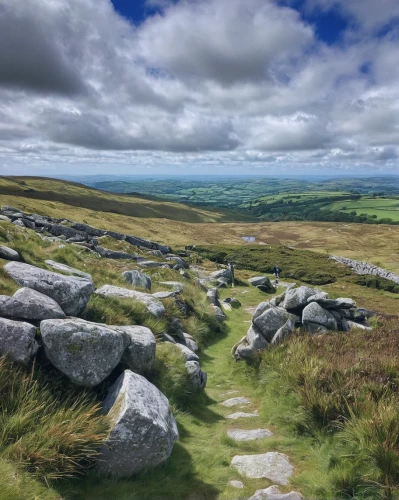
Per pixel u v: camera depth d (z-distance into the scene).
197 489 6.21
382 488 5.86
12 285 9.95
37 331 8.09
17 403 6.59
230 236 146.25
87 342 7.77
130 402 6.75
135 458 6.38
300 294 16.06
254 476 6.64
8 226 25.45
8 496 4.81
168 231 136.12
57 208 125.94
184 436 8.28
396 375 9.39
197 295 25.41
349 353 11.34
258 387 11.63
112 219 133.62
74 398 7.29
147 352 9.32
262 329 14.58
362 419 7.34
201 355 15.82
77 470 6.00
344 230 162.38
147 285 22.14
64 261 19.84
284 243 135.62
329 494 5.99
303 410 8.66
